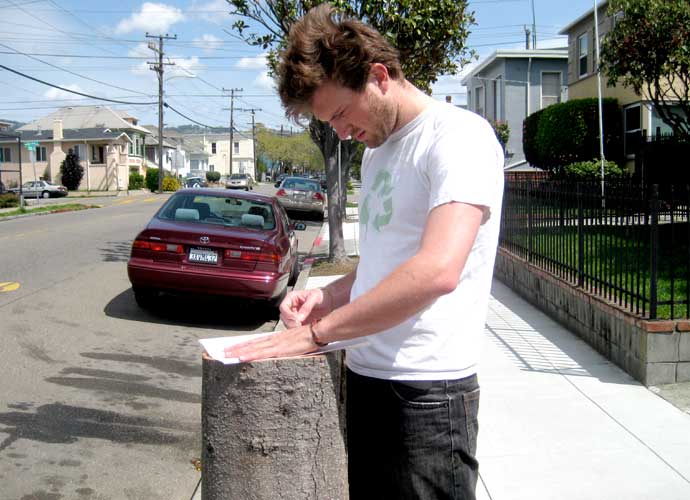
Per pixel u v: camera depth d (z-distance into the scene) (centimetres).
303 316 202
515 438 423
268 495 169
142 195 4538
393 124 177
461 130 166
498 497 352
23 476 407
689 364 502
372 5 976
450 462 172
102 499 383
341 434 176
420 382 171
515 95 2844
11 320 778
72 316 808
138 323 789
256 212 867
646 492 352
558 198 732
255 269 781
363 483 183
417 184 171
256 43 1076
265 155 10519
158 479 409
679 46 1018
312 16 174
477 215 158
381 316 154
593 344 608
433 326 170
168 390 569
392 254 177
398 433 173
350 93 171
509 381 527
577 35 2172
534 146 2069
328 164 1182
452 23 1033
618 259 589
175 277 778
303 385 168
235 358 165
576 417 452
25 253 1301
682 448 402
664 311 537
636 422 441
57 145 5409
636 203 541
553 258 752
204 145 10250
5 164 5531
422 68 1084
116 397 547
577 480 367
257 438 168
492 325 700
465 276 173
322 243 1606
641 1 1030
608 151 1819
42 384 570
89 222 2067
